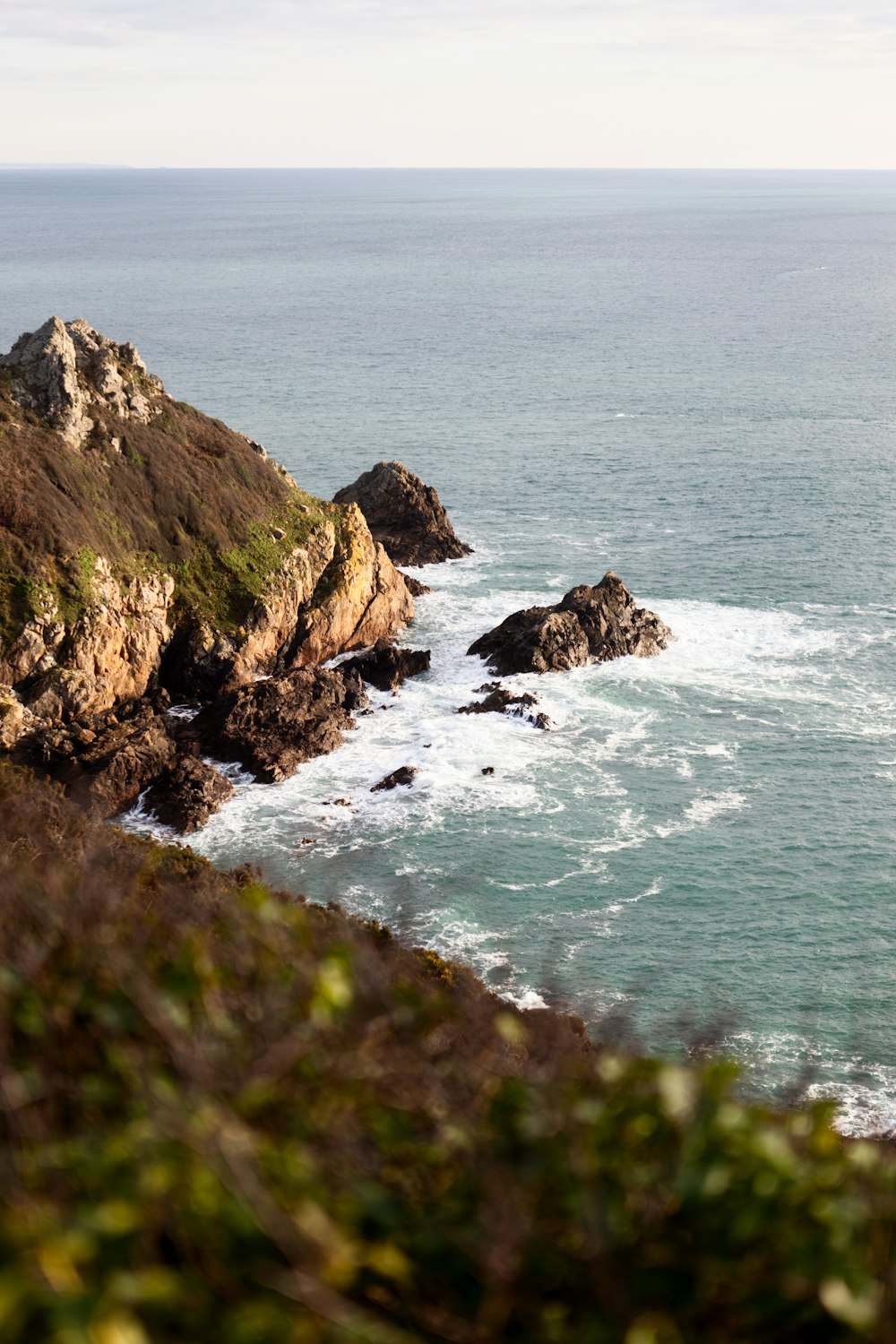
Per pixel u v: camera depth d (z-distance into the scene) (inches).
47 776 2289.6
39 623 2517.2
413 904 1979.6
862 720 2645.2
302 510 3206.2
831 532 3983.8
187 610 2839.6
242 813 2278.5
